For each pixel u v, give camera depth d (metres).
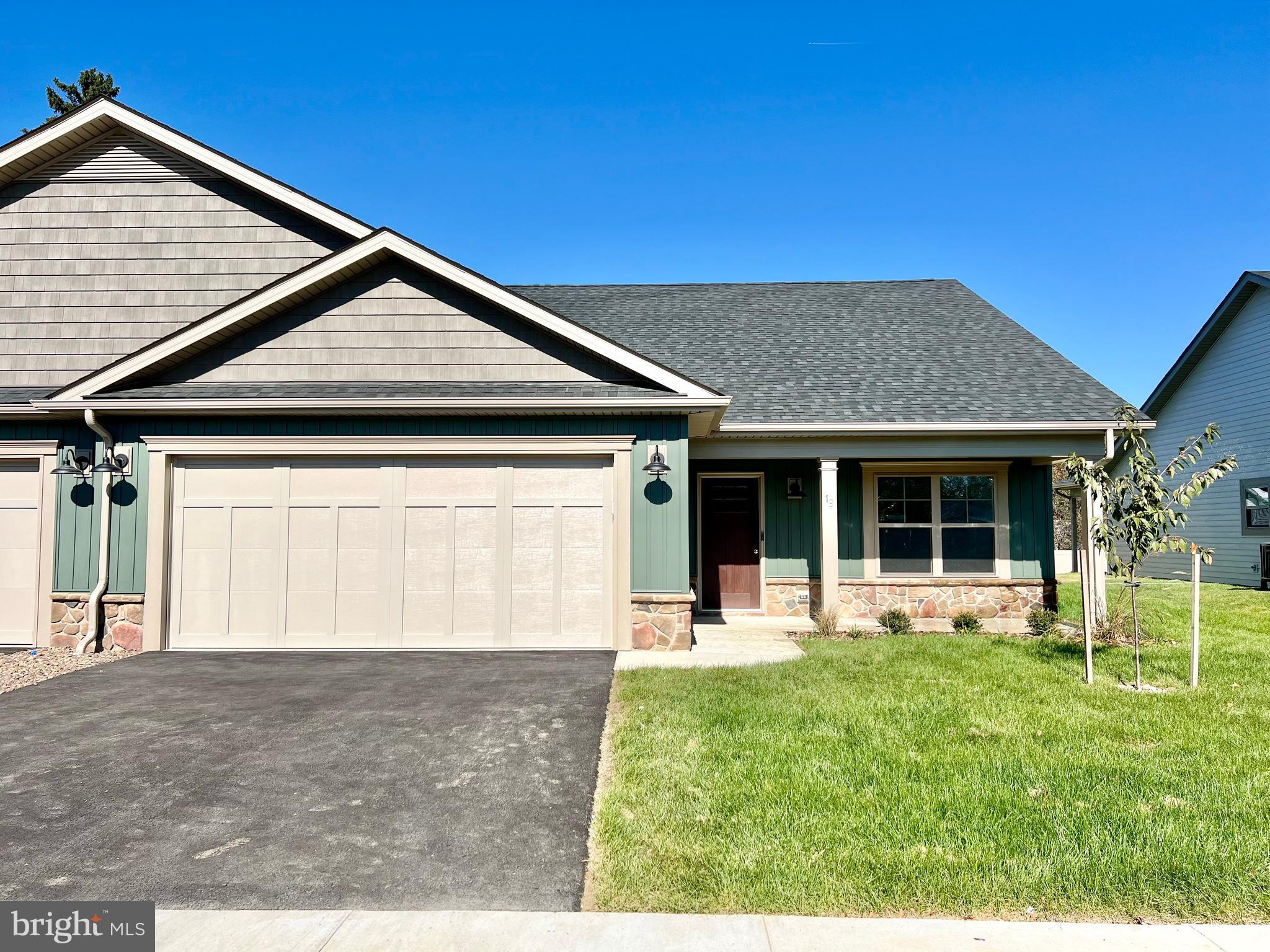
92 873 3.74
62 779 4.95
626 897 3.46
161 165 11.02
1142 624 10.33
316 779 4.94
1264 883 3.48
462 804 4.54
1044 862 3.64
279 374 9.78
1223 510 18.97
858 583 12.09
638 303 15.74
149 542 9.13
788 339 13.88
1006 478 12.12
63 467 9.10
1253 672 7.76
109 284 10.84
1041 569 12.05
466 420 9.31
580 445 9.29
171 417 9.25
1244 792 4.46
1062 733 5.63
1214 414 19.39
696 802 4.37
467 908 3.42
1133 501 7.51
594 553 9.31
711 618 12.23
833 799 4.38
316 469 9.37
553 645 9.20
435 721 6.16
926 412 11.16
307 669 8.08
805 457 11.23
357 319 9.87
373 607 9.22
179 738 5.77
